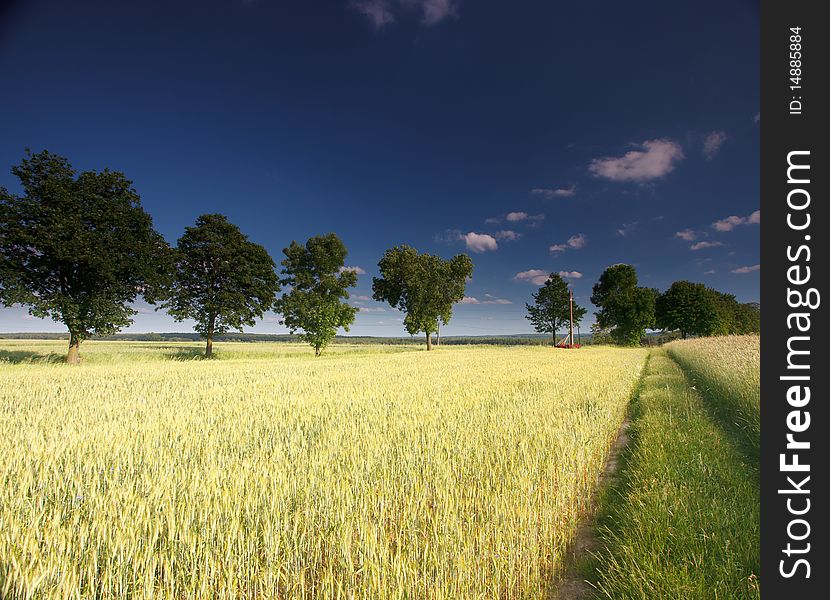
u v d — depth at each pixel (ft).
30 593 7.88
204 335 120.37
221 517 10.68
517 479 13.17
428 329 160.35
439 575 8.63
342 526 10.11
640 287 234.38
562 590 10.43
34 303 80.33
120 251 91.76
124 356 112.68
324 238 140.97
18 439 19.26
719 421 26.68
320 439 19.61
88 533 9.77
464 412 25.73
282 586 8.91
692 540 10.95
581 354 114.62
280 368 68.69
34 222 83.10
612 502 15.24
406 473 13.99
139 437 19.80
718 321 215.10
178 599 8.32
